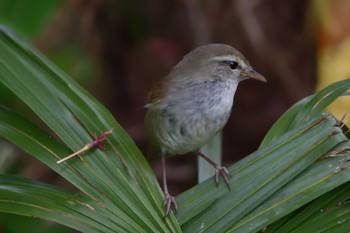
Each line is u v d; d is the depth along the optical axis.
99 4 15.19
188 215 7.91
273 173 7.95
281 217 7.62
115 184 7.81
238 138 16.88
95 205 7.48
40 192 7.35
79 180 7.66
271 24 16.88
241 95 16.75
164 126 10.25
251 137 16.83
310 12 16.58
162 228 7.62
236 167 8.14
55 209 7.18
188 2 16.23
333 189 7.88
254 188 7.92
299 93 16.72
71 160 7.79
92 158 7.89
